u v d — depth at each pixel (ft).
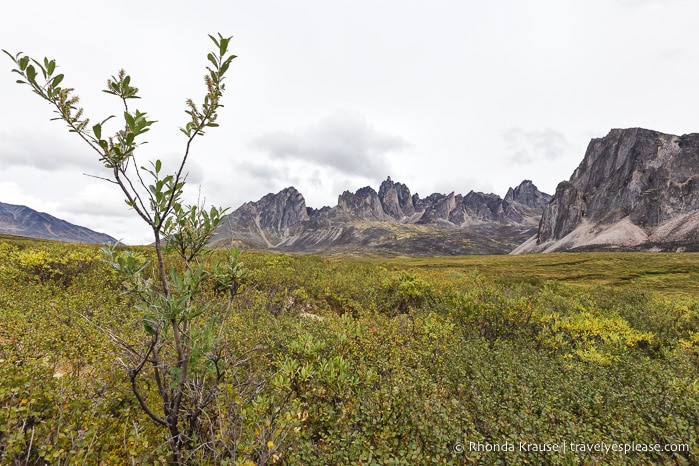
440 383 25.23
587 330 49.96
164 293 11.13
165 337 11.39
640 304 85.61
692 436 19.51
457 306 57.67
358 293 76.64
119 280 45.73
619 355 40.27
